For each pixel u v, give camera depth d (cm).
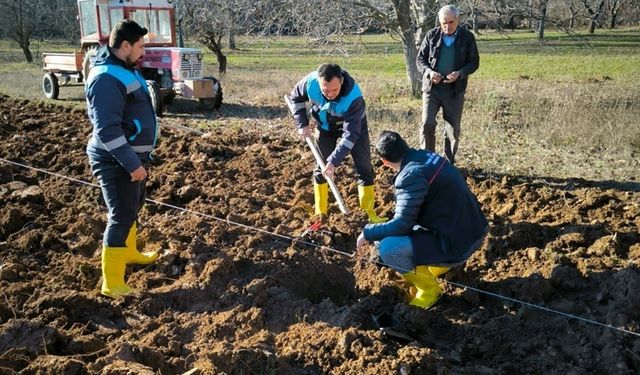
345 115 528
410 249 441
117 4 1341
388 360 374
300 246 530
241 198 643
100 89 411
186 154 830
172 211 617
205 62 2897
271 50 3738
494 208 647
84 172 730
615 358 376
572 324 418
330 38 1412
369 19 1469
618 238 518
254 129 1070
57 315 430
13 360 370
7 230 570
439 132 1006
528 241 533
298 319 436
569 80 1841
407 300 473
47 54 1489
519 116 1145
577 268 480
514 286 463
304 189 681
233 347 389
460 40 680
